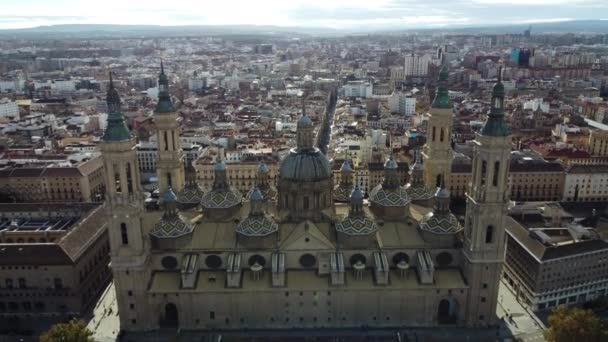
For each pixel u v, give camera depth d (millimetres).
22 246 162375
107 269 186375
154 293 145250
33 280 160000
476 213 139625
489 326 149875
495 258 143250
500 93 132500
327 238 152875
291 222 158875
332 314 149250
